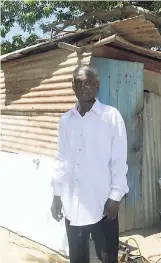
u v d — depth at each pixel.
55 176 3.04
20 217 5.14
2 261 4.27
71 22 9.84
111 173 2.81
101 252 2.92
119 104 4.91
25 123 5.62
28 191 5.02
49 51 5.06
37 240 4.86
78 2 9.31
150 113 5.48
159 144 5.59
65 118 2.92
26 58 5.48
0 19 10.70
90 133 2.77
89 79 2.74
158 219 5.53
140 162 5.21
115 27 4.20
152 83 5.58
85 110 2.82
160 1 9.38
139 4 10.49
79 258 2.95
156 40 4.57
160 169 5.59
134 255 4.30
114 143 2.77
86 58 4.53
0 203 5.49
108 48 4.81
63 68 4.86
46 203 4.74
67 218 2.92
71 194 2.87
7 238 5.04
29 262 4.26
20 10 10.25
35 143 5.40
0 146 6.14
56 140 5.03
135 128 5.12
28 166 5.05
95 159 2.78
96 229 2.86
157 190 5.53
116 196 2.75
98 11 9.41
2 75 6.08
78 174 2.81
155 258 4.28
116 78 4.86
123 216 5.08
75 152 2.83
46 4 9.88
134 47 4.66
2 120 6.10
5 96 6.03
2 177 5.47
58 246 4.52
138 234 5.06
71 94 4.74
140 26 4.07
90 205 2.81
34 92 5.40
